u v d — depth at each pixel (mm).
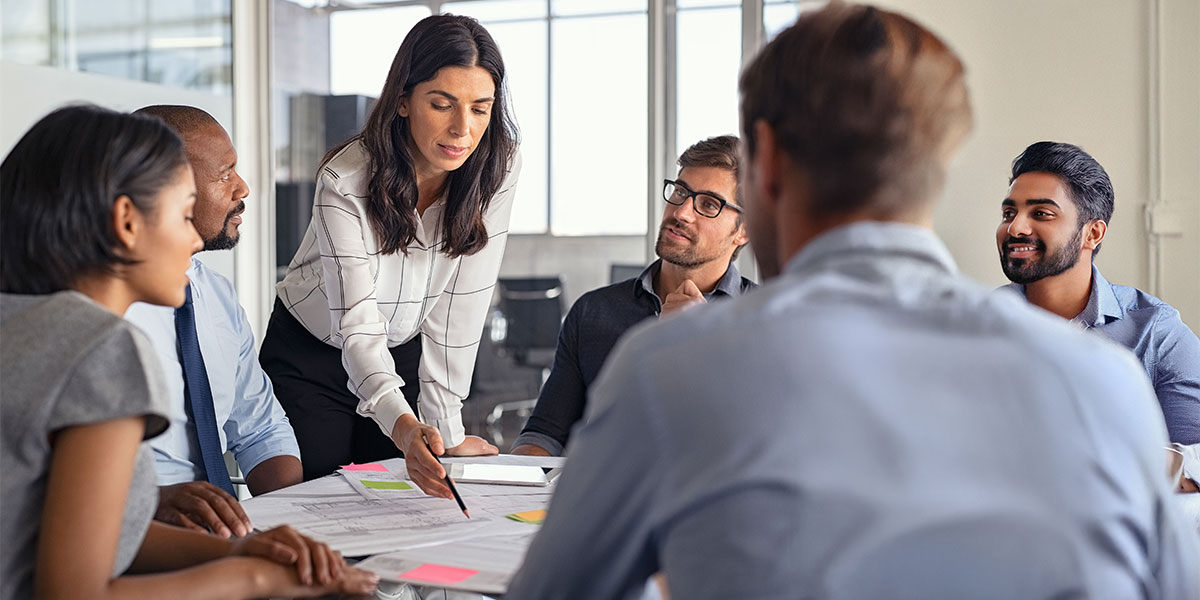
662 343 750
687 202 2410
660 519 716
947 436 682
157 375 1080
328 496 1733
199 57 4477
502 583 1230
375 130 2227
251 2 4641
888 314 731
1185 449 1864
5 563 1039
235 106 4590
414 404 2588
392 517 1573
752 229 854
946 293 750
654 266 2570
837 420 681
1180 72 3490
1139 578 724
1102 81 3574
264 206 4664
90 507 1023
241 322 2246
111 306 1172
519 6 4305
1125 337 2262
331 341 2400
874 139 754
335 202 2221
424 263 2395
